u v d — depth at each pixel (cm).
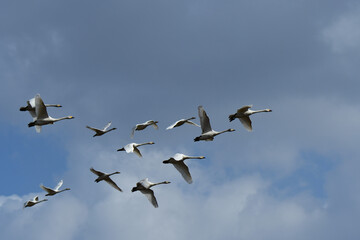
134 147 6291
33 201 6481
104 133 6544
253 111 6156
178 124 6331
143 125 6569
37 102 6291
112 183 6203
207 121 5816
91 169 6138
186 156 5719
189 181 5719
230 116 6134
